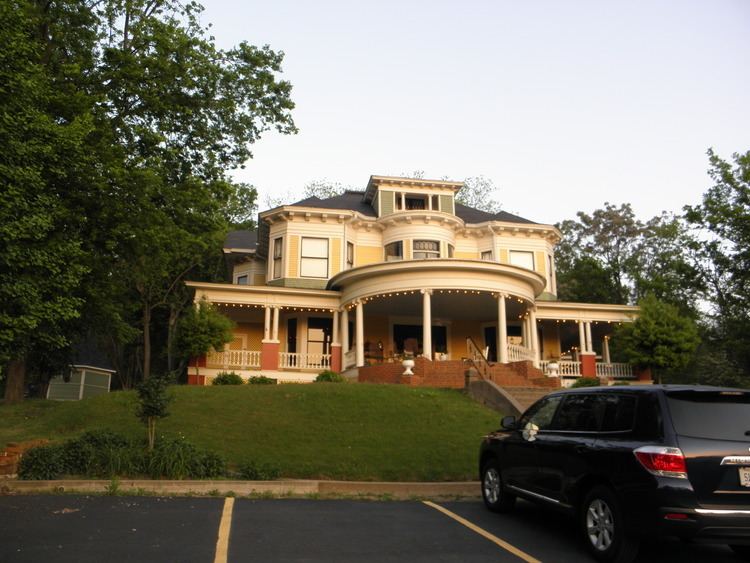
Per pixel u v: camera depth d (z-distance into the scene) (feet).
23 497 29.12
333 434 44.27
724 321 95.45
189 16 64.44
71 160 40.14
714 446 19.34
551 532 25.16
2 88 34.04
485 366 68.74
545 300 97.19
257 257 106.32
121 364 117.60
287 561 20.13
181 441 36.88
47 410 57.26
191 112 59.98
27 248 34.47
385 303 85.05
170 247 63.16
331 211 94.12
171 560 19.86
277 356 84.69
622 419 21.75
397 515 27.89
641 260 148.66
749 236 84.58
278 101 68.03
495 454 29.81
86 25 58.23
